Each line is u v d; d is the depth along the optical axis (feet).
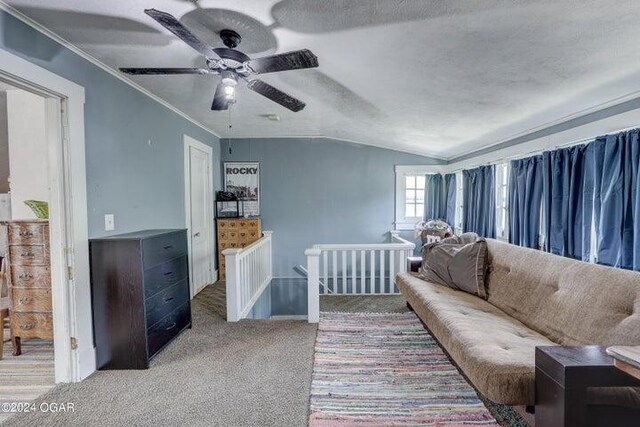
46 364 8.14
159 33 6.63
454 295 9.20
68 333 7.16
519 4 5.08
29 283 8.19
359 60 7.60
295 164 18.48
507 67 7.23
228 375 7.36
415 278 10.86
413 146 17.28
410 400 6.43
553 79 7.46
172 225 12.33
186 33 5.09
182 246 9.80
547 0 4.89
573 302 6.51
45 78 6.45
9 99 9.25
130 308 7.62
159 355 8.29
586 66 6.69
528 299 7.73
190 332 9.66
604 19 5.19
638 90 7.25
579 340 6.05
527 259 8.35
